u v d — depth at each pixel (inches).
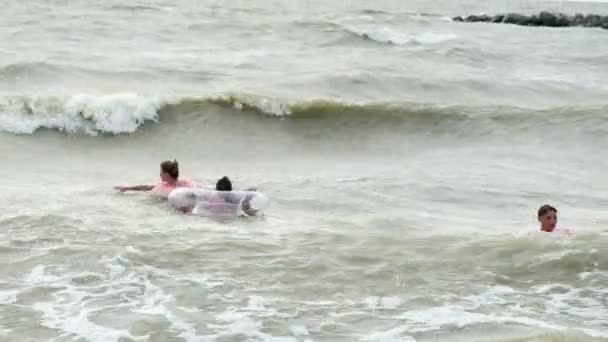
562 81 916.0
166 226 357.1
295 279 287.6
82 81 753.6
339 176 514.0
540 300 272.5
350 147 645.9
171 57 909.2
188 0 1946.4
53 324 237.9
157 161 583.8
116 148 612.7
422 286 283.4
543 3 4453.7
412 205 435.2
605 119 676.1
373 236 346.3
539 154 609.0
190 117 667.4
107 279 280.1
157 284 277.1
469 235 347.9
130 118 650.2
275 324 244.2
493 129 671.1
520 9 3147.1
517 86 868.0
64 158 569.0
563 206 453.4
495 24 1748.3
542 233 354.3
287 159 602.5
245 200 394.0
